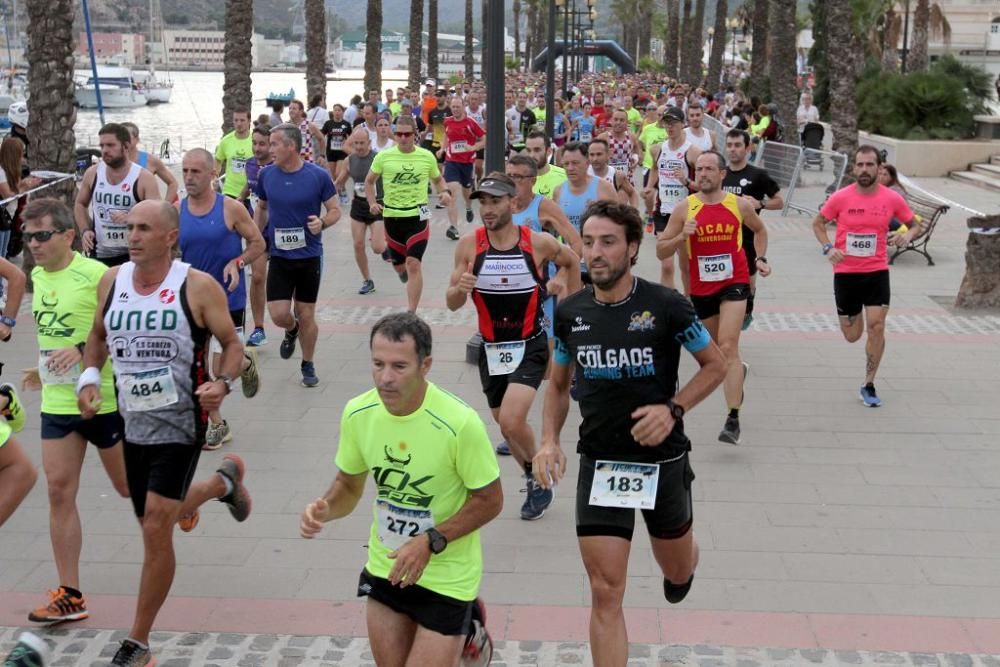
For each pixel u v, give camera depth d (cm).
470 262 1002
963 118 4225
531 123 4631
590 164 1680
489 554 950
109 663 773
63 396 848
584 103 5397
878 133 4450
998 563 931
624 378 674
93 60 4653
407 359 574
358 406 612
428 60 9494
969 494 1085
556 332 702
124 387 755
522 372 997
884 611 845
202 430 769
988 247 1850
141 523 795
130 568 930
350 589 889
